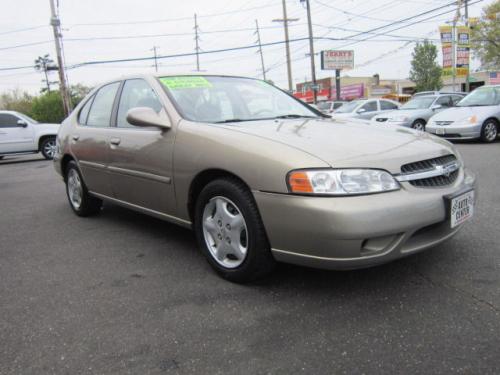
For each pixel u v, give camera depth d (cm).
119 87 428
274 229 261
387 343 224
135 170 371
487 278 289
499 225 393
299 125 329
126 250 384
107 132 413
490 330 230
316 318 252
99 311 273
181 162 318
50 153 1362
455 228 283
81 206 498
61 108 4066
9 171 1078
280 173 255
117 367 216
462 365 203
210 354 223
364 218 237
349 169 246
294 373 205
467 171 320
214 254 313
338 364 210
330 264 247
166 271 332
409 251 257
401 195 250
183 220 338
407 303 262
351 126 335
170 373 210
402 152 269
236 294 287
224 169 284
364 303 266
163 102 352
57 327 256
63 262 363
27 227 480
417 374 199
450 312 250
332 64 3647
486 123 1040
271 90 429
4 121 1288
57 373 213
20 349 235
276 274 312
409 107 1369
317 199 243
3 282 326
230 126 314
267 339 233
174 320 258
